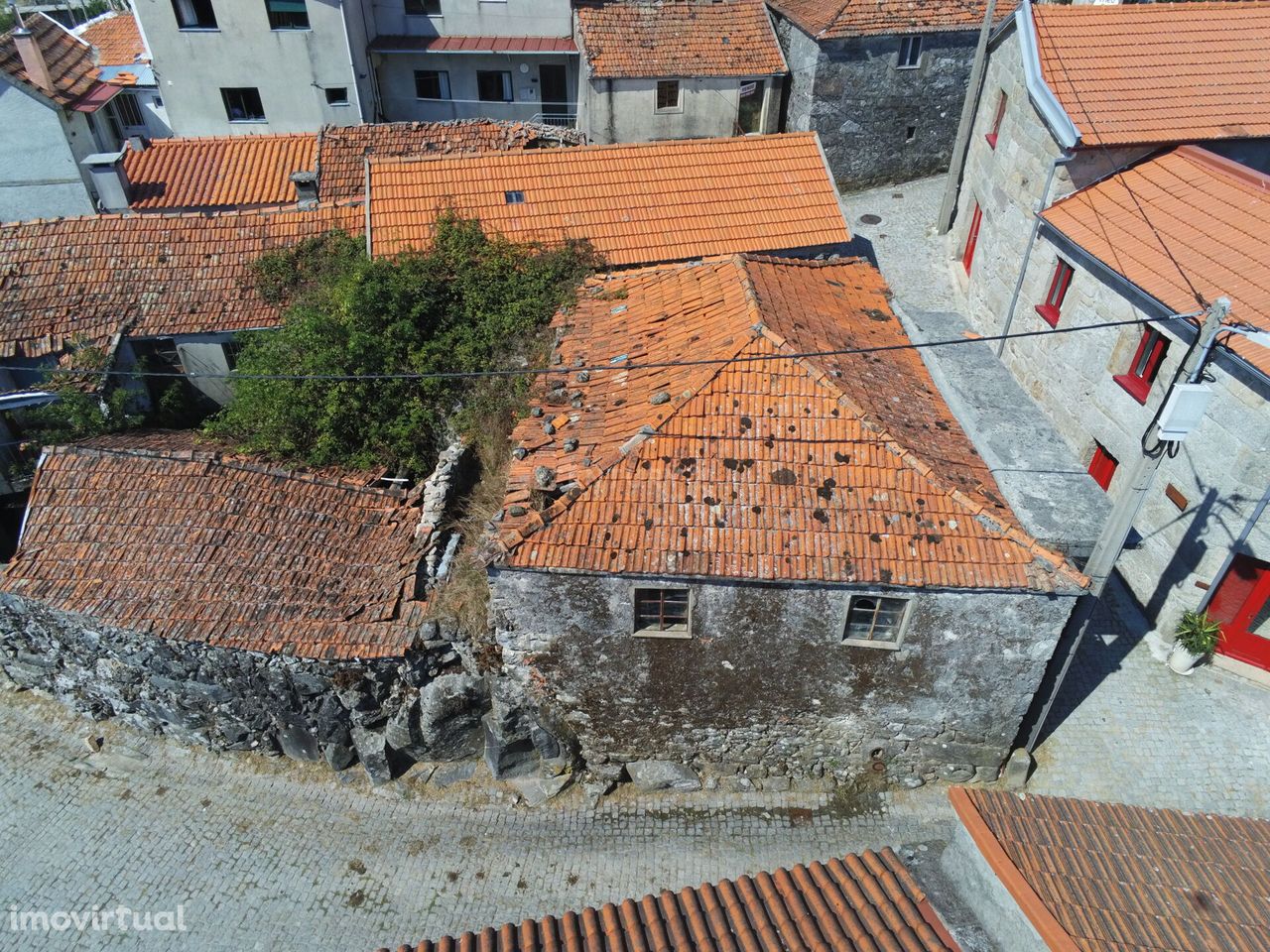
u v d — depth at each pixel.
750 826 13.77
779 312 14.64
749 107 30.20
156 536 15.45
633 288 17.22
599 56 28.91
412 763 14.93
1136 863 7.73
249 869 13.69
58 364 19.80
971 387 14.65
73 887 13.59
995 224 21.36
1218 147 17.66
